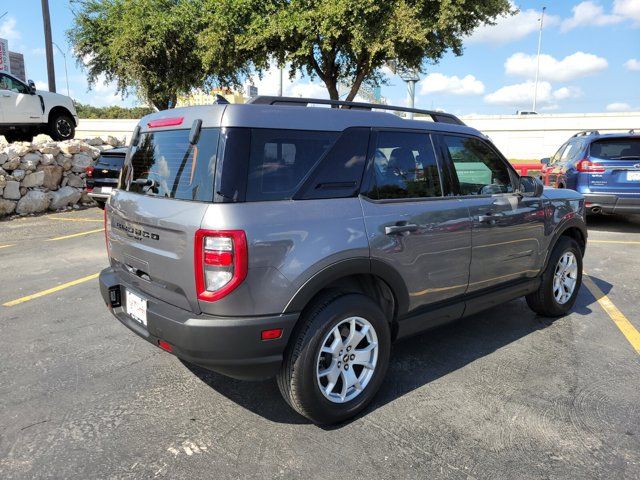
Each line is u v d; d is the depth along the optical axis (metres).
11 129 13.02
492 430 2.92
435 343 4.22
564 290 4.84
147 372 3.66
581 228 4.87
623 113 26.52
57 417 3.05
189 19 17.83
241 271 2.51
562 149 11.39
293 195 2.77
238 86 21.20
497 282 4.04
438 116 3.86
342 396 2.98
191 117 2.86
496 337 4.34
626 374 3.63
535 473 2.55
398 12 11.91
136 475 2.52
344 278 3.12
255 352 2.62
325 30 12.51
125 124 31.39
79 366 3.74
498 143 28.83
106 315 4.83
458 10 12.60
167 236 2.75
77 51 20.33
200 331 2.56
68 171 12.16
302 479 2.50
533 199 4.29
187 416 3.07
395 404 3.22
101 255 7.30
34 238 8.55
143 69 19.12
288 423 3.00
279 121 2.79
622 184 8.70
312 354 2.76
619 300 5.36
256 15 13.39
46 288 5.67
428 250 3.36
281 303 2.64
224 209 2.53
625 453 2.71
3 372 3.63
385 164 3.24
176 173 2.86
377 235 3.02
